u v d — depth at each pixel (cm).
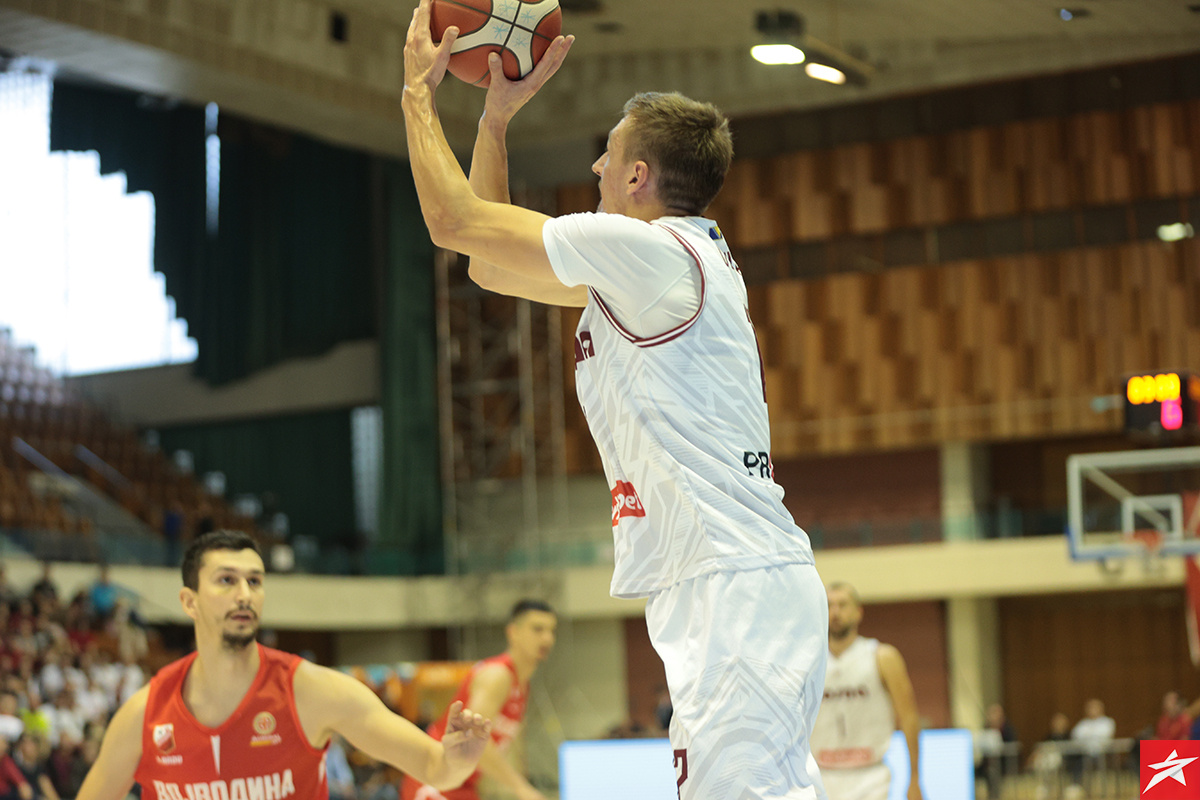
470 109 2030
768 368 2380
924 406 2278
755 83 2041
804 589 211
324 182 2625
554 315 2466
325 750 362
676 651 208
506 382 2477
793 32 1519
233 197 2664
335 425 2577
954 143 2292
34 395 2500
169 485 2473
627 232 205
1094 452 2270
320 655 2461
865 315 2327
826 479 2372
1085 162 2205
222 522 2450
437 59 224
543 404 2453
